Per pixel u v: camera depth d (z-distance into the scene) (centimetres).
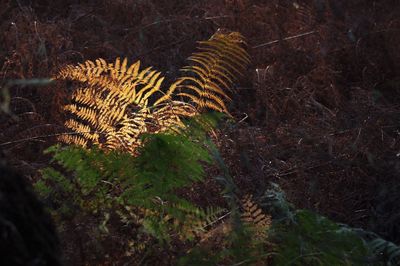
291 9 1054
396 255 540
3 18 977
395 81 975
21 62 826
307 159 755
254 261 486
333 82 934
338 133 814
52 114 745
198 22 1016
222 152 697
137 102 588
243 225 500
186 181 517
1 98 754
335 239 521
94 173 510
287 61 969
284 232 529
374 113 838
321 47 996
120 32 1009
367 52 1006
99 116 589
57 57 836
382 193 722
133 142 569
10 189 318
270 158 748
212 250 500
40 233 326
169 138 513
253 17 1030
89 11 1014
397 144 787
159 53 945
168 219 534
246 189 674
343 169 751
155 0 1078
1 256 296
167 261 505
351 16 1075
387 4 1126
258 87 886
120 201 509
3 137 690
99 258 495
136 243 510
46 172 512
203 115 554
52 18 1032
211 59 611
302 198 695
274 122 834
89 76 584
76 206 504
